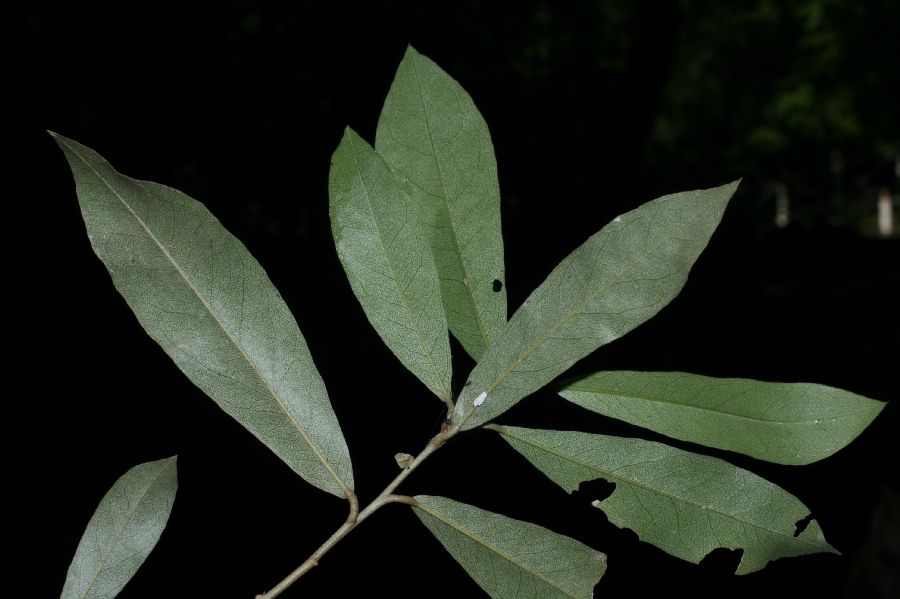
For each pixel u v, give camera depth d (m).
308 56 2.45
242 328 0.31
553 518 1.48
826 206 6.62
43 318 1.70
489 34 2.86
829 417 0.31
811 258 3.38
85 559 0.32
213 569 1.44
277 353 0.32
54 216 1.83
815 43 6.03
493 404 0.31
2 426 1.52
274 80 2.38
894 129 6.38
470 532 0.32
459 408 0.31
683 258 0.30
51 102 1.99
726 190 0.30
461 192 0.33
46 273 1.76
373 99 2.50
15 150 1.86
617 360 2.40
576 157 3.14
